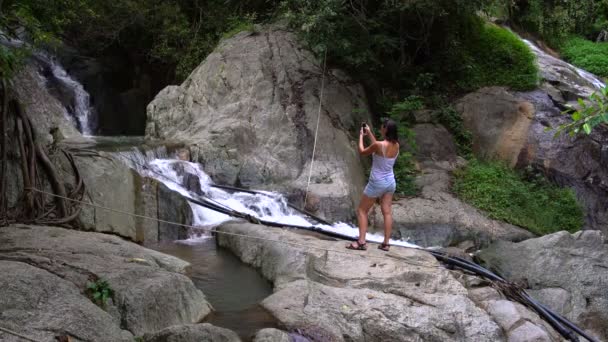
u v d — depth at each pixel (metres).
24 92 9.98
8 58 7.76
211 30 17.05
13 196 8.23
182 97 13.89
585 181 14.48
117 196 9.23
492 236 12.22
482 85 15.96
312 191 11.85
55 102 11.20
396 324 6.64
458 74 16.06
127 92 18.00
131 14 16.39
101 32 16.91
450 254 10.06
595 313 8.92
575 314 8.79
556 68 17.44
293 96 13.47
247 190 11.41
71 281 5.74
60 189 8.52
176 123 13.46
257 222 9.88
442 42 16.05
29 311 4.93
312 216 11.27
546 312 8.00
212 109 13.36
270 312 6.46
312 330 6.10
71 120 15.09
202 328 5.35
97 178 9.11
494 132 15.16
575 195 14.31
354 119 13.94
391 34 15.60
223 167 11.89
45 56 16.19
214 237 9.89
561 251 9.94
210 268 8.30
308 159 12.69
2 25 8.48
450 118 15.14
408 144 14.45
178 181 10.91
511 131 15.09
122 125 17.50
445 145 14.72
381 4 14.71
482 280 8.52
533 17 21.77
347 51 14.10
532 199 13.78
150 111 13.86
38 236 7.23
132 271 6.21
